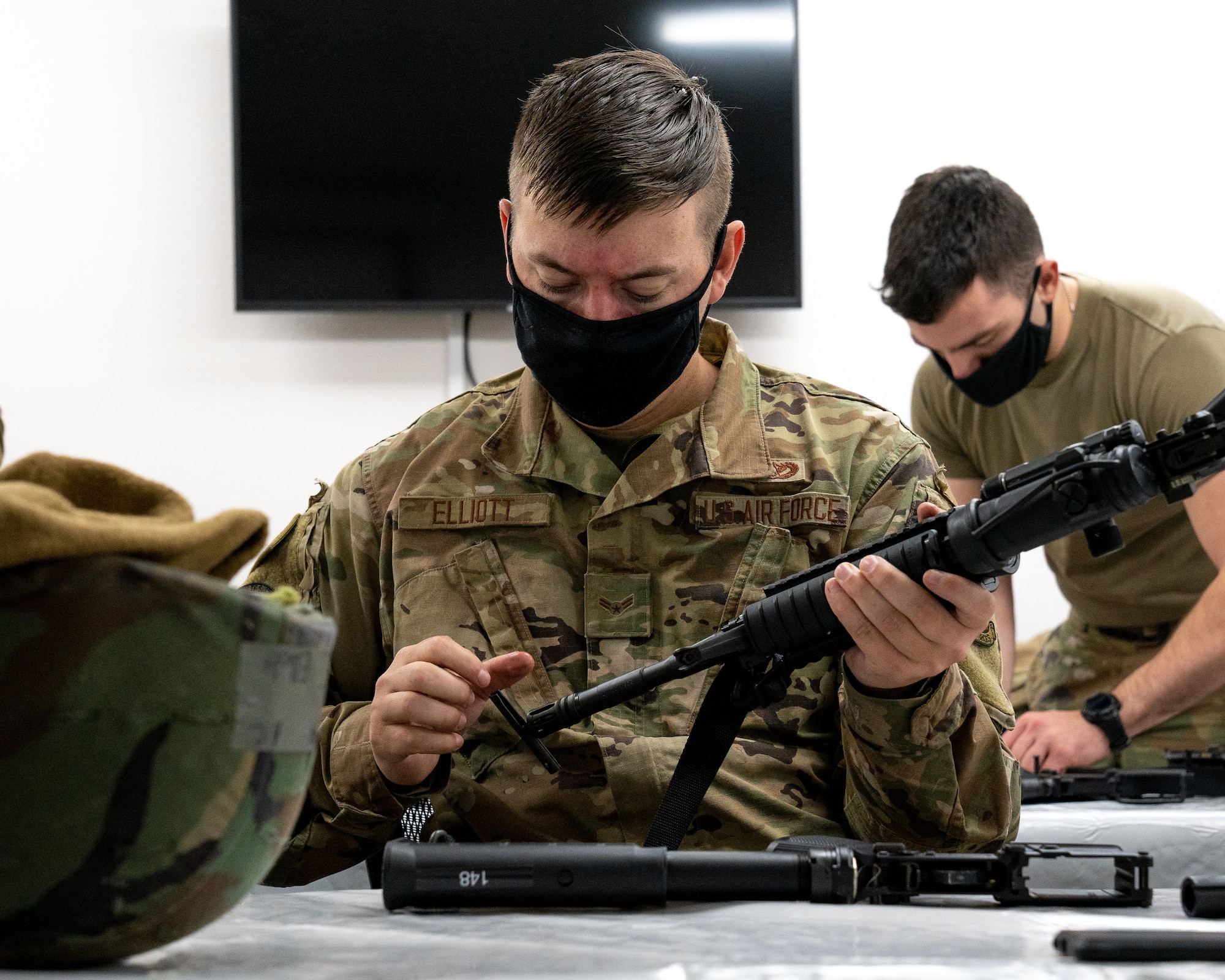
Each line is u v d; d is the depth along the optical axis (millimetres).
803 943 546
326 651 539
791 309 2992
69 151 2920
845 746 1028
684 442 1120
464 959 501
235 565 537
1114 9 3041
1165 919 653
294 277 2914
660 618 1093
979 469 2324
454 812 1078
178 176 2945
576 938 562
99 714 450
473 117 2973
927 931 583
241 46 2916
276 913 674
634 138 1008
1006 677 2287
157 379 2918
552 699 1080
